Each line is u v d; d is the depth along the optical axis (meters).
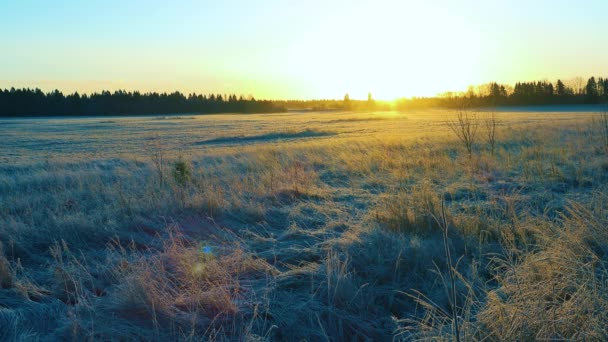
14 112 119.00
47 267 5.02
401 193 6.79
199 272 4.43
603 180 8.23
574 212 5.33
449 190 8.02
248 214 6.90
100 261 5.11
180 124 67.94
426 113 104.12
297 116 97.69
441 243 4.94
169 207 7.09
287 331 3.63
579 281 3.31
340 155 14.07
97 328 3.52
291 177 9.72
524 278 3.58
